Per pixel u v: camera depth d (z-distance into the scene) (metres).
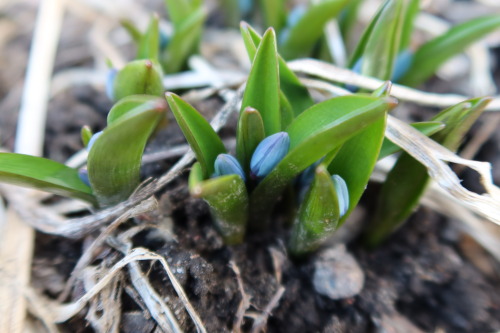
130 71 0.15
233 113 0.18
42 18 0.21
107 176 0.14
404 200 0.16
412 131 0.15
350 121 0.12
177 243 0.16
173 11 0.19
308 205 0.14
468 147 0.20
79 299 0.15
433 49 0.19
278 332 0.16
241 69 0.23
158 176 0.17
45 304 0.16
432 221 0.19
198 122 0.14
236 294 0.16
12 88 0.22
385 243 0.18
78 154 0.18
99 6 0.23
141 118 0.12
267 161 0.14
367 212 0.18
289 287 0.16
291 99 0.16
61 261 0.17
